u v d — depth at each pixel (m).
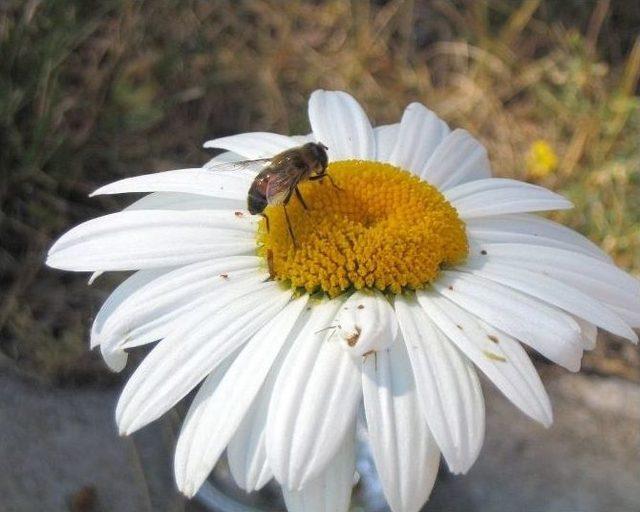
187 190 0.13
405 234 0.12
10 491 0.19
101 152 0.25
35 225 0.23
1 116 0.22
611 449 0.21
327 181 0.12
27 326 0.21
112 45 0.26
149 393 0.11
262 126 0.27
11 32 0.23
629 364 0.23
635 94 0.28
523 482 0.20
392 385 0.11
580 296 0.12
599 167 0.26
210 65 0.27
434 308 0.12
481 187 0.14
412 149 0.15
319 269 0.12
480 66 0.29
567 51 0.29
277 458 0.10
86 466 0.20
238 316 0.12
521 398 0.11
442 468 0.20
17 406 0.20
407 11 0.30
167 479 0.20
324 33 0.30
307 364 0.11
